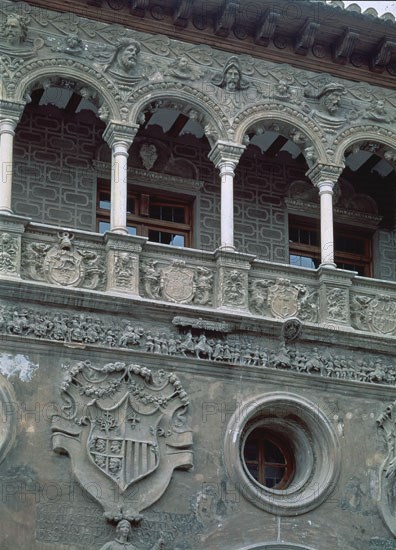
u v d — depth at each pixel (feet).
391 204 93.50
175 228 87.15
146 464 72.74
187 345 76.02
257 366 77.36
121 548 70.33
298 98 85.61
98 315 75.25
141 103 81.10
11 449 70.69
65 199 83.66
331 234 83.20
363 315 81.82
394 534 76.79
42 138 84.33
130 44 81.61
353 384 79.41
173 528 72.33
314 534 75.25
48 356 73.15
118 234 77.10
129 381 74.13
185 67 83.10
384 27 86.48
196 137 88.89
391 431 79.10
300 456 78.18
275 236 88.99
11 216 75.10
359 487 77.36
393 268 92.43
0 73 78.43
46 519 70.03
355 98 87.25
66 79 80.07
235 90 83.97
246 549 73.05
